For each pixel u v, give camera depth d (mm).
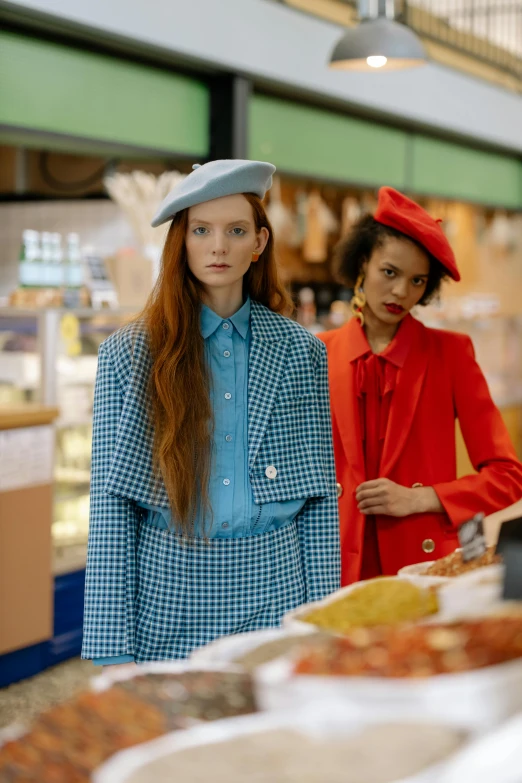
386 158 6367
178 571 1821
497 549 1479
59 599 4219
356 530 2279
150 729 968
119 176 4723
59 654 4203
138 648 1838
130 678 1101
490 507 2264
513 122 7887
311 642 1155
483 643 936
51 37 3998
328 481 1965
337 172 5867
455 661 914
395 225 2246
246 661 1128
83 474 4438
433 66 6645
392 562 2270
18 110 3891
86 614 1825
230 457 1868
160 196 4750
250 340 1945
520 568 1152
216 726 890
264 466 1883
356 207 6781
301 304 6508
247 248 1871
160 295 1882
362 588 1272
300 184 6418
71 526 4379
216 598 1827
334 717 888
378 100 5977
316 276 7043
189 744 865
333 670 934
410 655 933
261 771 813
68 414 4340
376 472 2342
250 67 4879
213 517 1825
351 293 6730
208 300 1932
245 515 1844
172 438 1787
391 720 876
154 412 1836
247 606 1838
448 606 1219
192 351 1848
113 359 1863
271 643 1171
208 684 1068
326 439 2002
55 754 921
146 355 1860
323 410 2008
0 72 3811
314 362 1999
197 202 1820
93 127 4230
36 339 4375
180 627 1822
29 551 4004
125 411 1830
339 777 797
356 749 837
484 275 8258
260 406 1896
